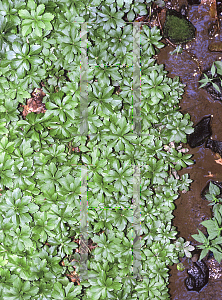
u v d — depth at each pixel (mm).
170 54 1715
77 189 1601
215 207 1745
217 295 1783
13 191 1579
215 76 1729
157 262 1673
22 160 1590
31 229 1624
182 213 1768
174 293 1773
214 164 1756
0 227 1603
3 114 1597
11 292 1604
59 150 1609
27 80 1580
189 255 1713
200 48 1718
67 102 1588
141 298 1666
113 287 1637
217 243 1675
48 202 1604
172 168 1725
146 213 1668
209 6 1696
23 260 1614
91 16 1573
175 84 1688
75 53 1573
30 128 1595
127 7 1592
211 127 1745
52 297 1649
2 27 1534
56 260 1641
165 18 1686
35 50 1547
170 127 1660
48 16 1514
